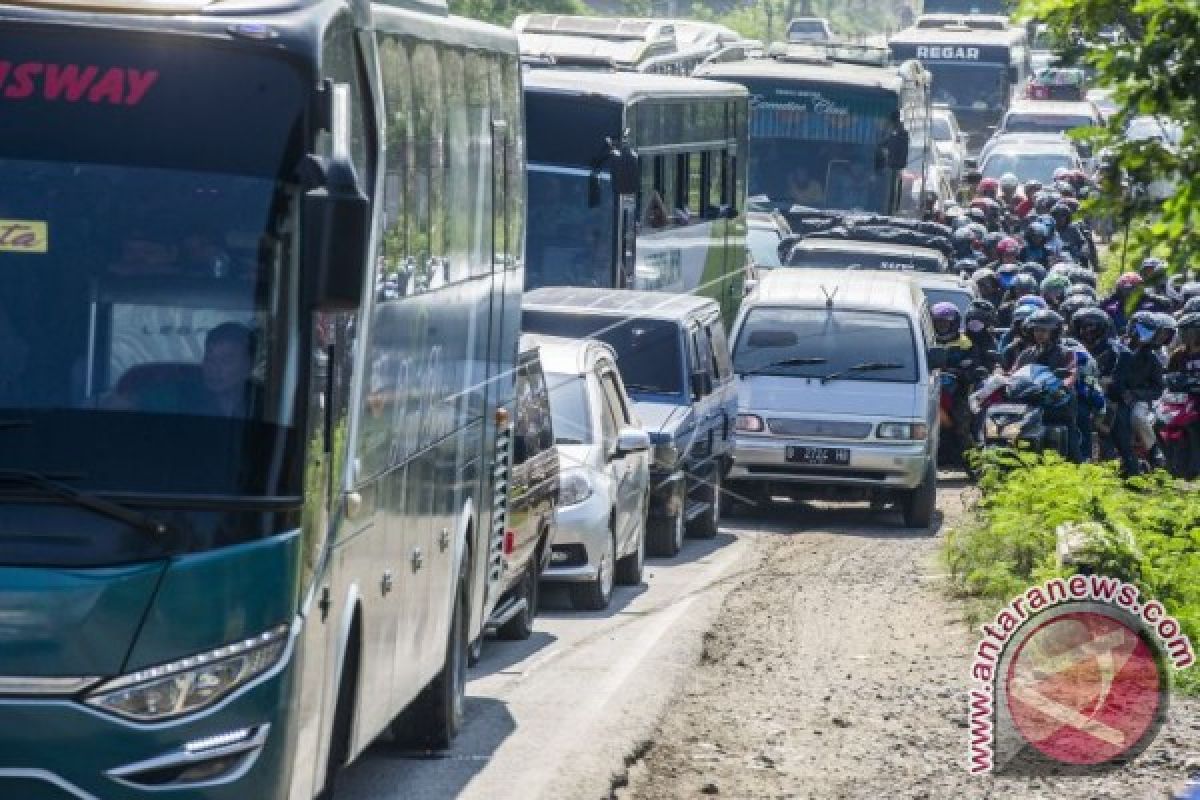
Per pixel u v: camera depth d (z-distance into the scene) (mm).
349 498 24797
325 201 22172
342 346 24453
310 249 22203
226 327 22406
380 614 27359
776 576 53406
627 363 60125
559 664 40906
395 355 27891
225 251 22562
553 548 48281
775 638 43781
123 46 22781
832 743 33312
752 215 104625
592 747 32281
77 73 22703
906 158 107625
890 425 65562
